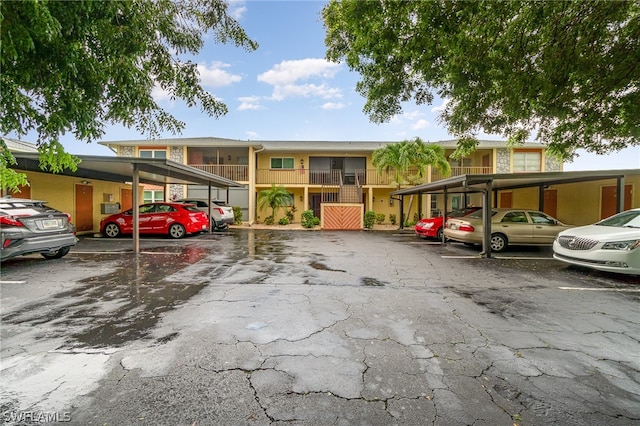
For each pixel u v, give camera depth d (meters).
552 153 7.90
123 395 2.17
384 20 4.02
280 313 3.83
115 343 2.97
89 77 2.06
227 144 19.03
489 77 4.35
